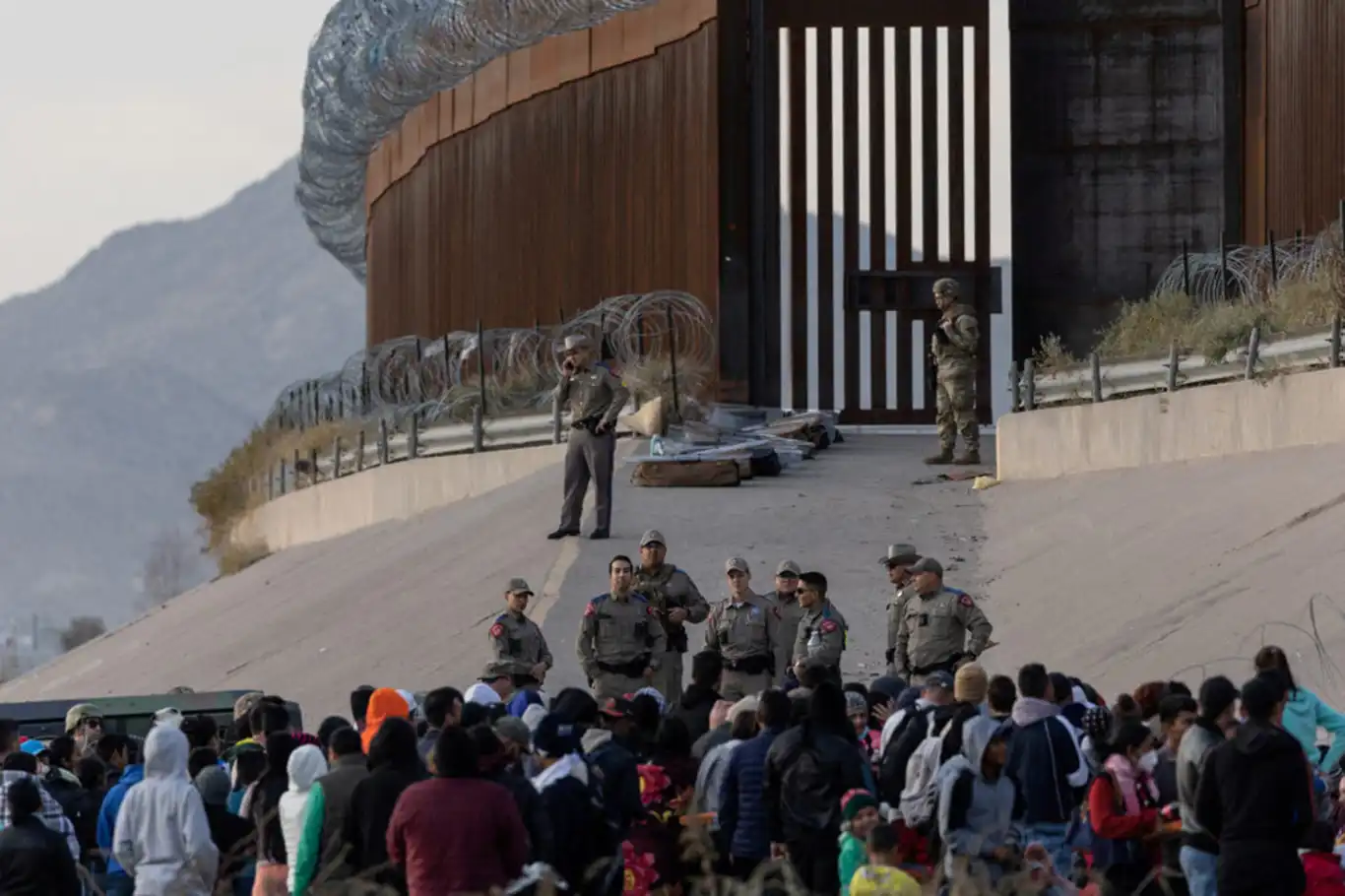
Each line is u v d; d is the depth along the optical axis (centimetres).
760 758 2816
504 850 2402
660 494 6272
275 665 5841
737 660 4009
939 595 3922
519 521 6347
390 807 2530
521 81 9269
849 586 5169
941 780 2611
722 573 5350
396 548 6900
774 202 8456
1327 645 4022
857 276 8419
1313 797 2689
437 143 10006
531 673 4184
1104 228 8306
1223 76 8150
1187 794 2569
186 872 2764
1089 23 8325
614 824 2678
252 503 10088
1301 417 5291
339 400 9712
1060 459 6066
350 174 11381
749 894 2448
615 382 5781
